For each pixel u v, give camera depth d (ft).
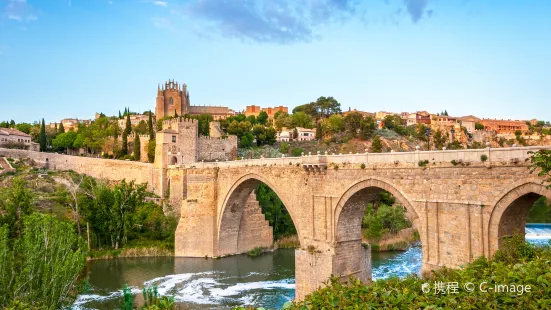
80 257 152.05
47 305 133.49
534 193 109.40
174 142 351.87
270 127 616.39
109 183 374.63
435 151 133.90
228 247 277.64
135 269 245.24
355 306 59.11
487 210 119.65
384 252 282.56
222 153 427.33
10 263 137.80
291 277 230.68
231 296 199.11
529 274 62.64
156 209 319.68
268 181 214.28
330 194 173.78
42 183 342.85
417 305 58.49
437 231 132.57
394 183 146.41
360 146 561.84
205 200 275.39
